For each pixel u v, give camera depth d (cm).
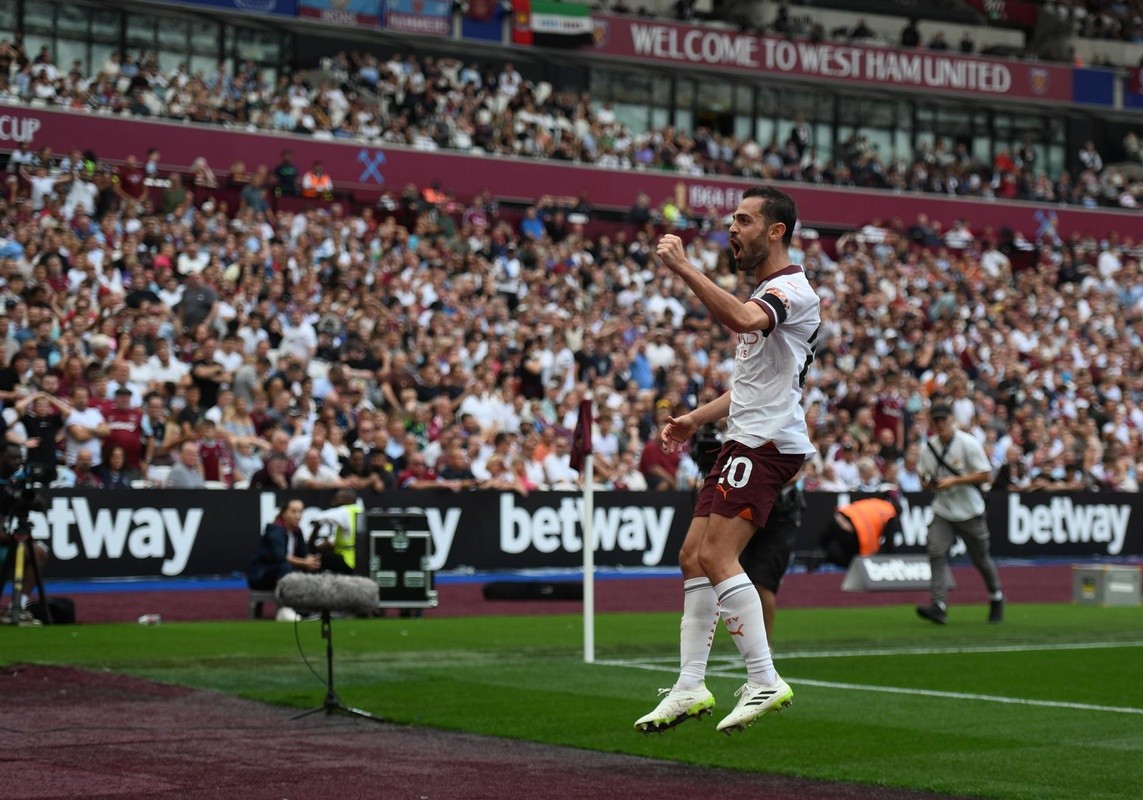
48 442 4197
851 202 9425
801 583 5050
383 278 6488
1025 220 9919
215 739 1930
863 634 3472
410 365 5722
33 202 6284
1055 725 2152
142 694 2323
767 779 1731
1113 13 11638
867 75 10438
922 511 5759
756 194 1661
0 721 2050
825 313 7569
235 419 4753
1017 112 11019
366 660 2834
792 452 1647
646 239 7950
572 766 1791
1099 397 7394
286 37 8719
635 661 2866
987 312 8306
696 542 1686
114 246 6003
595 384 5884
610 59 9638
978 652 3094
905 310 7875
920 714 2245
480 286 6881
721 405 1752
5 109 7069
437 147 8262
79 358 4597
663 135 9188
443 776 1698
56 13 8125
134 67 7750
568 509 5100
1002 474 6134
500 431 5178
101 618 3672
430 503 4791
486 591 4331
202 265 6031
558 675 2630
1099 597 4422
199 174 7094
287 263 6238
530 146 8612
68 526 4216
